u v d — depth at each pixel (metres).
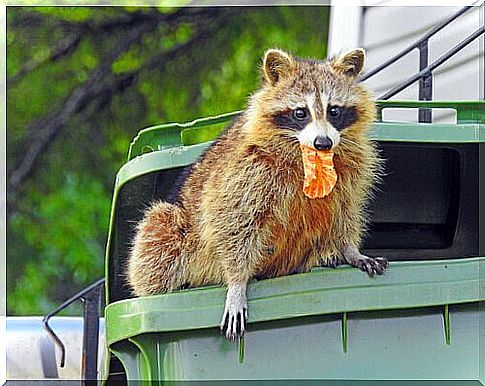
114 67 18.12
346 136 5.52
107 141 18.20
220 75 18.47
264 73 5.65
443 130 5.52
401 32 10.57
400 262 5.12
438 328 5.13
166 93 18.39
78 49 17.95
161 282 5.68
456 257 6.04
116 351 5.29
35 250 17.80
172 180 5.98
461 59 9.05
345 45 11.86
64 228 17.97
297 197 5.43
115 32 17.97
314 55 18.22
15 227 17.70
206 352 5.02
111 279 6.01
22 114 17.84
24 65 17.75
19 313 17.45
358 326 5.09
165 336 5.03
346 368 5.06
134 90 18.34
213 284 5.50
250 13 18.34
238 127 5.61
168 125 5.96
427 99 7.63
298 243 5.48
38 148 17.84
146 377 5.07
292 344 5.06
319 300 5.04
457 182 6.04
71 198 18.02
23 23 17.59
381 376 5.08
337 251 5.50
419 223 6.18
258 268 5.45
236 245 5.41
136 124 18.28
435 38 9.63
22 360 8.27
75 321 8.53
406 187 6.14
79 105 18.03
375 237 6.15
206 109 18.41
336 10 12.41
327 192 5.38
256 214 5.42
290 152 5.44
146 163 5.55
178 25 18.19
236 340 5.01
